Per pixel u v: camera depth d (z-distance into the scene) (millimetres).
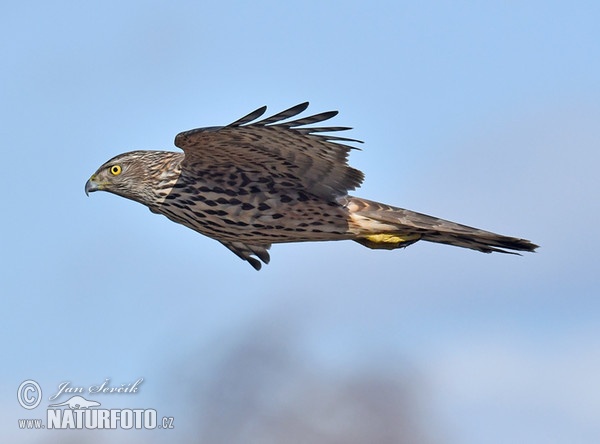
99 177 14609
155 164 14312
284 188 13336
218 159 12992
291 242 14422
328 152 12195
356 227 13719
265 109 11109
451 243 14297
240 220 13836
